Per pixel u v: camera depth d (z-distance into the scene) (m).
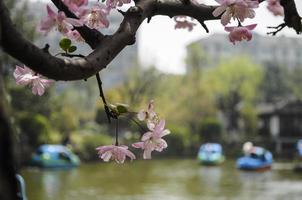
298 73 71.25
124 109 2.12
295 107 57.09
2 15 1.29
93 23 2.17
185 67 56.47
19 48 1.35
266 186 25.70
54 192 22.64
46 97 33.56
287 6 2.40
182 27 3.18
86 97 56.41
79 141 42.16
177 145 50.31
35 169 33.91
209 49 87.75
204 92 55.12
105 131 47.53
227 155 51.44
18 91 31.19
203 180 28.67
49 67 1.44
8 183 1.04
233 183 27.14
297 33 2.43
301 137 56.53
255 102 64.88
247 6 2.05
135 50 71.25
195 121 54.88
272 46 91.75
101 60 1.68
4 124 1.04
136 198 20.88
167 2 2.09
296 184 26.69
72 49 2.00
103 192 22.80
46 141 36.03
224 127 58.72
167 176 30.88
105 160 2.23
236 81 55.16
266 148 55.12
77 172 32.97
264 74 67.00
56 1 2.06
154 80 47.91
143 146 2.23
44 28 1.94
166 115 54.09
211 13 2.16
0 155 1.03
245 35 2.13
